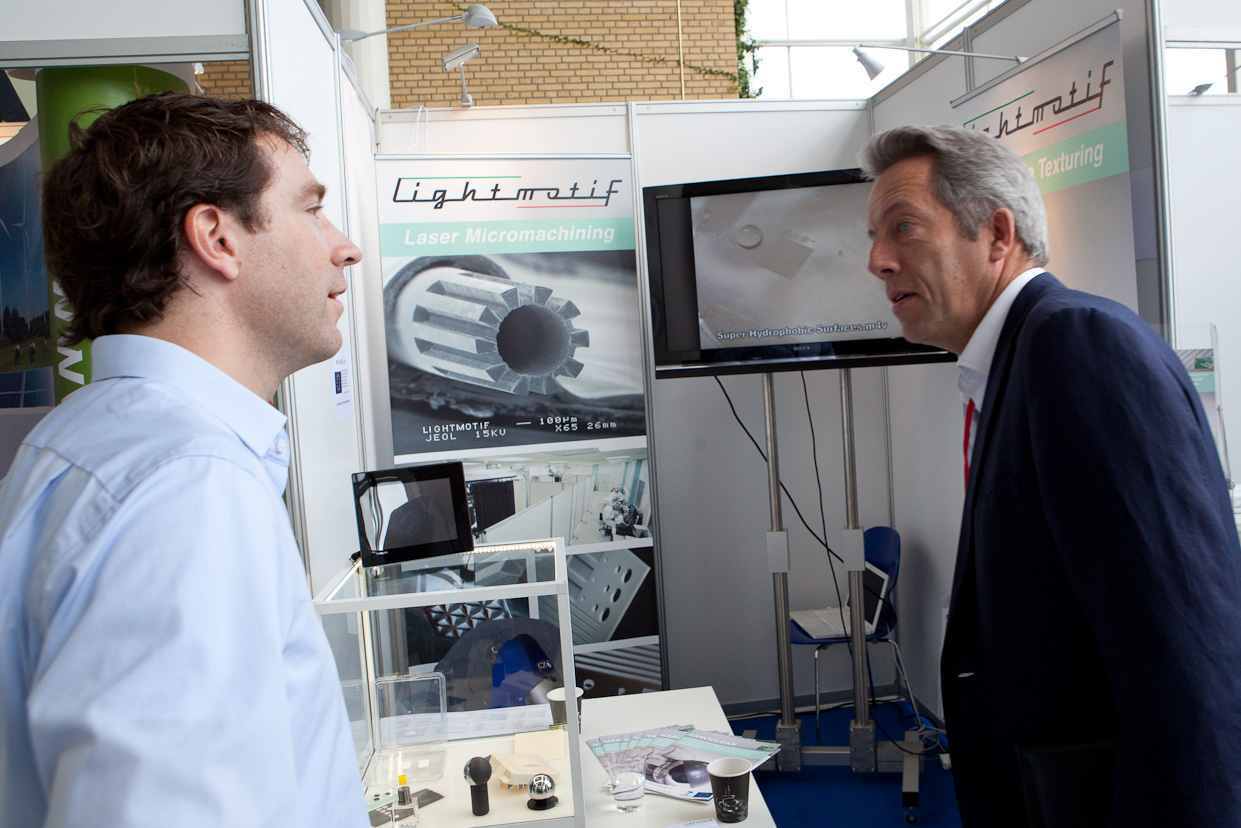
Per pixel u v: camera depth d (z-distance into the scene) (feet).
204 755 1.49
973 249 3.92
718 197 10.11
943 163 3.91
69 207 2.13
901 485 12.64
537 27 24.54
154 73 6.53
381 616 7.73
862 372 12.90
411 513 5.45
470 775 5.22
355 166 9.70
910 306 4.14
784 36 28.53
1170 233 6.91
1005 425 3.29
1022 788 3.16
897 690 13.01
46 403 7.81
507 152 11.80
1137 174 7.16
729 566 12.60
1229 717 2.56
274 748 1.65
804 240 10.01
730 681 12.64
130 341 2.08
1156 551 2.65
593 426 10.68
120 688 1.46
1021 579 3.21
